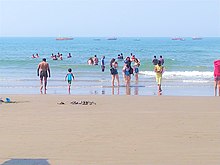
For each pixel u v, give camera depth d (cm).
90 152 862
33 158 819
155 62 3275
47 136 1008
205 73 3331
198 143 938
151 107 1488
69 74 2158
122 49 9662
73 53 7794
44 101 1656
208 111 1388
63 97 1809
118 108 1457
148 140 967
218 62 2025
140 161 796
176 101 1669
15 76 3119
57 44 14275
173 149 884
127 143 938
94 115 1300
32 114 1315
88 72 3428
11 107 1473
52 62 4706
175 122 1184
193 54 6981
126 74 2317
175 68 3875
